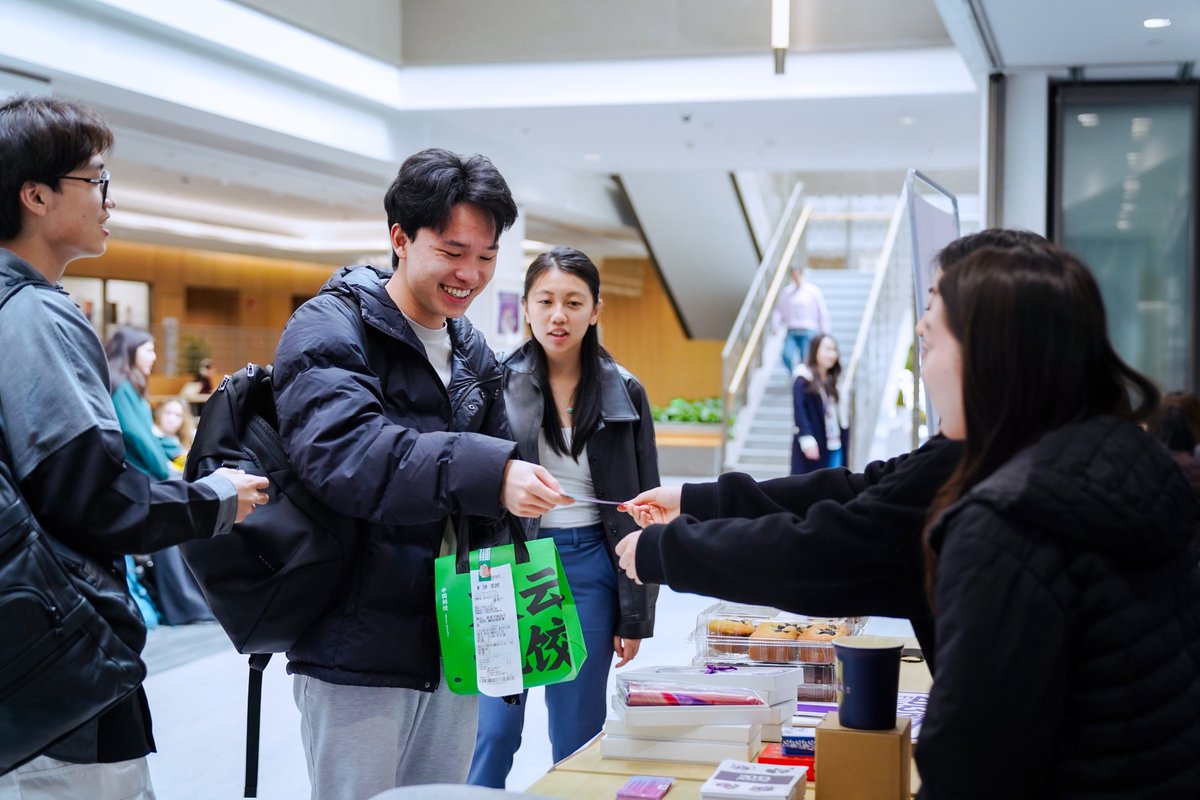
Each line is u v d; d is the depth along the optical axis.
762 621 2.50
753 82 9.88
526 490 1.90
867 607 1.63
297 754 4.37
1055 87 7.50
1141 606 1.23
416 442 1.95
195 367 15.70
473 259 2.13
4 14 7.05
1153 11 5.96
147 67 8.12
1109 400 1.36
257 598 1.99
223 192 14.03
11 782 1.69
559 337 3.19
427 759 2.30
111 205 1.93
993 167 7.45
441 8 10.46
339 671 2.04
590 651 3.17
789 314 14.20
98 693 1.71
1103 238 7.43
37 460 1.68
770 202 17.31
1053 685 1.18
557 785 1.93
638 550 1.78
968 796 1.17
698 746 2.06
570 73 10.25
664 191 15.48
